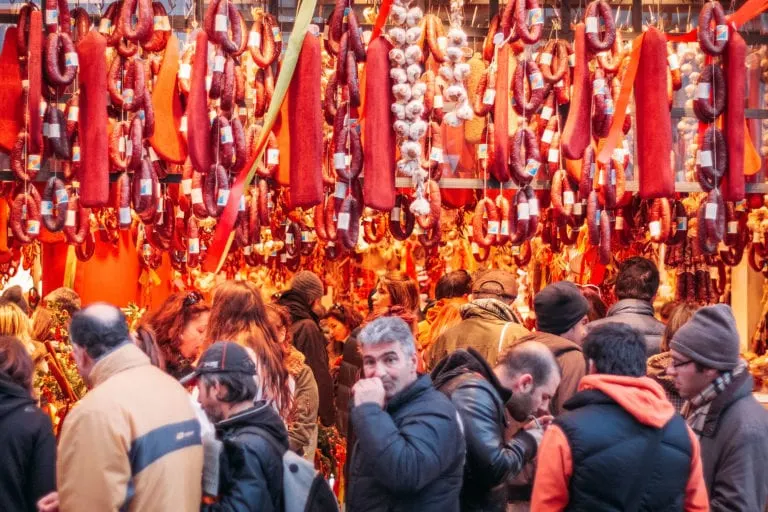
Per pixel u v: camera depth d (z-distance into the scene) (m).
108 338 4.01
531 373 4.47
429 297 9.98
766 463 4.23
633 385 3.96
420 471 3.92
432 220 6.46
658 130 6.48
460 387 4.38
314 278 7.39
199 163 6.22
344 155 6.30
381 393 4.02
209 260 6.28
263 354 4.99
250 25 8.06
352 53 6.28
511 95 6.79
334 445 7.23
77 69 6.31
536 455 4.55
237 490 3.87
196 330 5.55
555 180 6.77
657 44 6.45
